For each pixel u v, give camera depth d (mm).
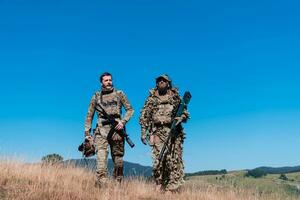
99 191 9703
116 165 10555
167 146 10656
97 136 10438
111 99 10531
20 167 10422
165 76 10711
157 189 10562
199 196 10562
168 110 10680
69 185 9711
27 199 8617
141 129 10727
